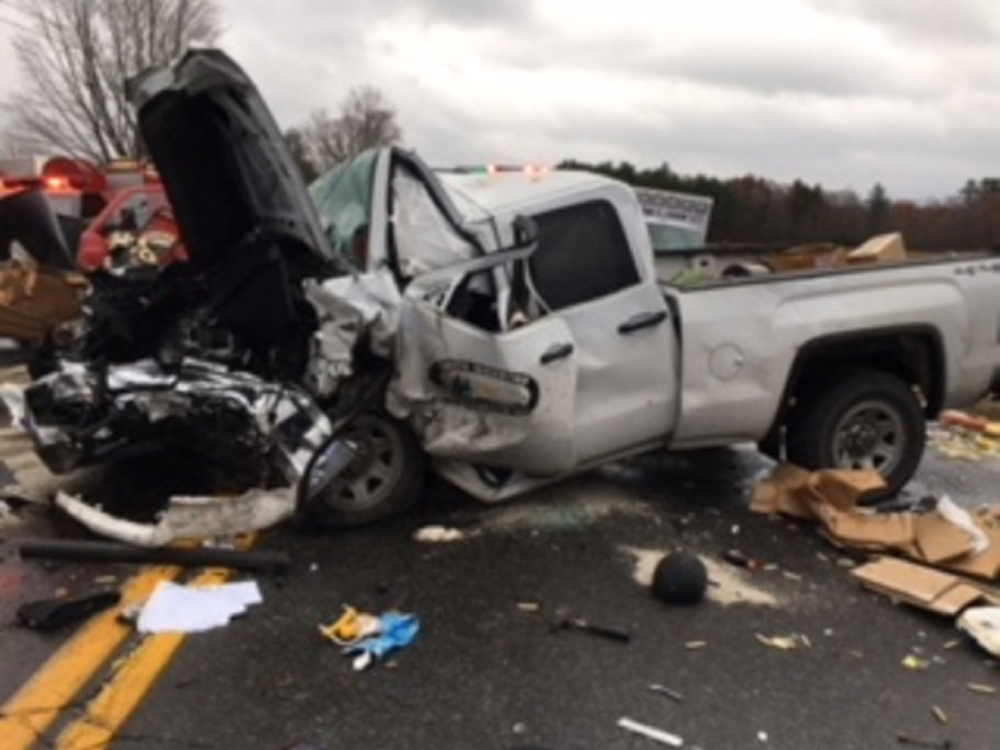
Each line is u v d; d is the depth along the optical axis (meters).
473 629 4.11
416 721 3.39
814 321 5.58
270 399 4.82
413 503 5.33
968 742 3.38
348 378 4.88
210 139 4.95
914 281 5.85
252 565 4.59
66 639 3.89
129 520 5.19
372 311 4.73
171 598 4.20
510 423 4.93
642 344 5.32
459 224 5.14
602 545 5.09
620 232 5.39
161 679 3.61
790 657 3.95
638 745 3.29
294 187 4.95
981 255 6.13
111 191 15.12
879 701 3.63
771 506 5.64
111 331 5.52
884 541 5.04
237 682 3.61
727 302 5.45
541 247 5.25
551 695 3.59
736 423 5.54
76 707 3.40
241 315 5.14
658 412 5.41
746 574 4.77
